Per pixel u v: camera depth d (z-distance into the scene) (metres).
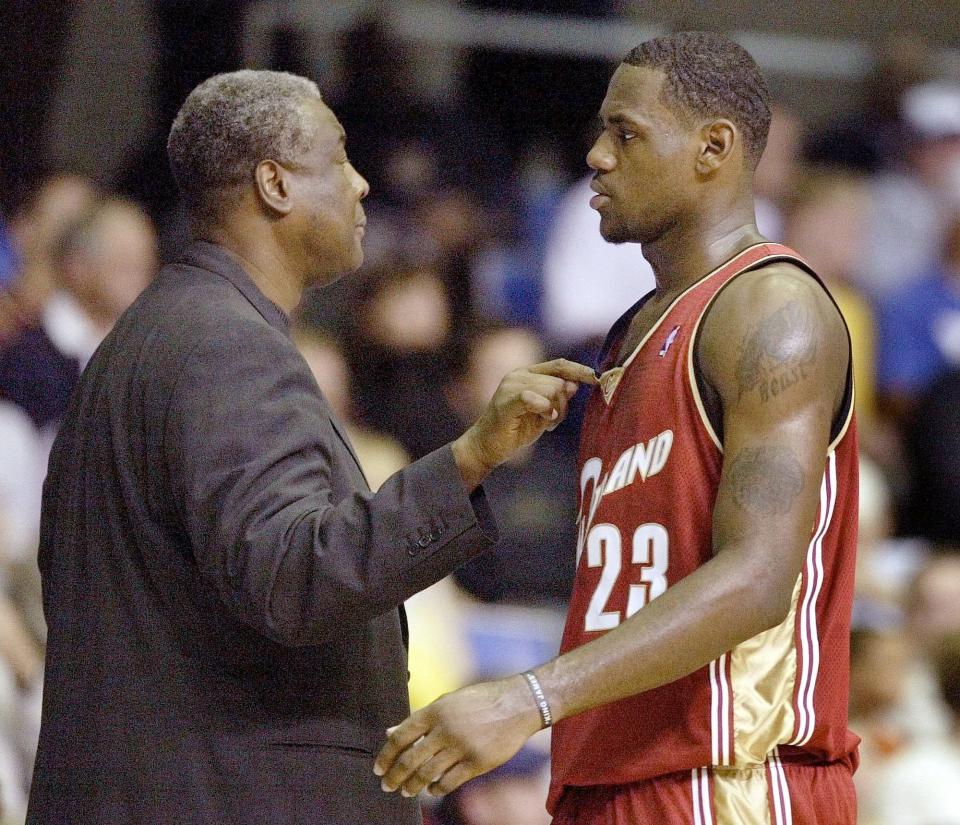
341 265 10.23
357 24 23.80
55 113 21.56
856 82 26.69
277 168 9.91
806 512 8.42
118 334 9.81
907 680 16.92
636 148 9.33
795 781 8.98
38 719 15.88
